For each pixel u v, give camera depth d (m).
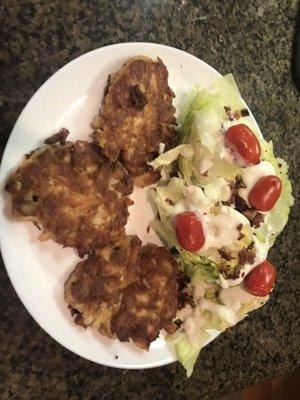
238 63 0.34
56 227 0.24
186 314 0.31
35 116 0.25
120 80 0.25
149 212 0.29
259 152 0.28
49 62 0.26
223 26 0.33
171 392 0.32
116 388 0.30
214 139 0.28
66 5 0.27
